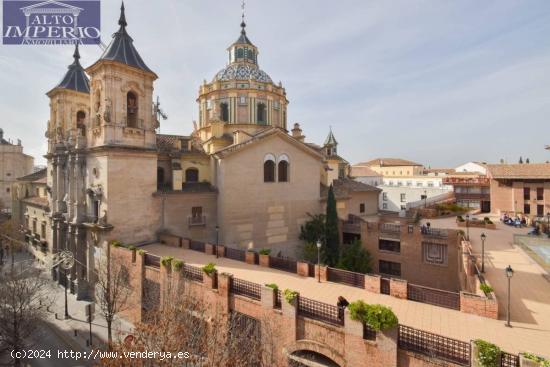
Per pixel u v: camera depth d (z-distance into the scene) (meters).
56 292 30.80
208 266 18.11
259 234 34.47
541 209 43.19
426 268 31.73
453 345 10.65
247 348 14.27
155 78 30.41
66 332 23.09
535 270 20.05
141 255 22.27
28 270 32.25
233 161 32.50
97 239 27.30
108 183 26.62
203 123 42.81
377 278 16.81
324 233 35.28
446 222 40.78
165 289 20.06
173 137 37.38
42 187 46.16
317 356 14.05
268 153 35.28
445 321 13.29
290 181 37.31
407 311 14.35
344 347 12.85
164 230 29.92
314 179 39.91
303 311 14.44
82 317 25.25
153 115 30.22
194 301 17.19
